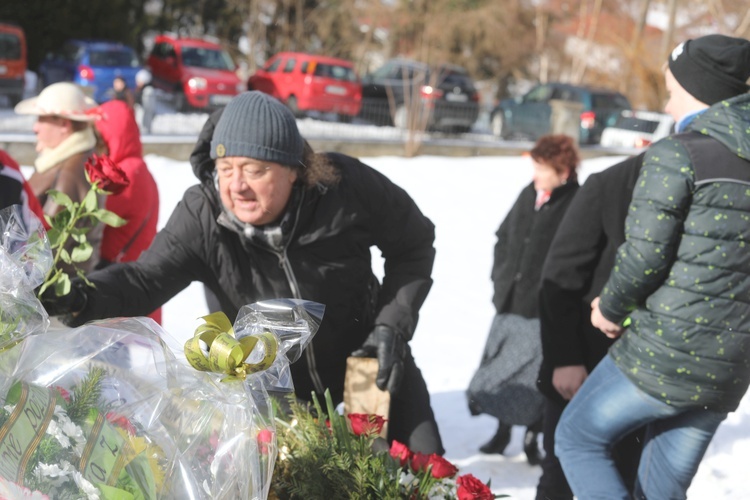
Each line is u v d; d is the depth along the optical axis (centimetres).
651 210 262
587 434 284
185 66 1923
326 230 261
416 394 283
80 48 2036
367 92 2038
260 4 2875
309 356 276
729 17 2331
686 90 283
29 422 141
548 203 439
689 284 261
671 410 270
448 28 2905
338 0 2944
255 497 156
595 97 1967
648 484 292
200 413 154
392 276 282
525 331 438
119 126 397
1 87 1831
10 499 137
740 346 263
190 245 262
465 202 1275
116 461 144
